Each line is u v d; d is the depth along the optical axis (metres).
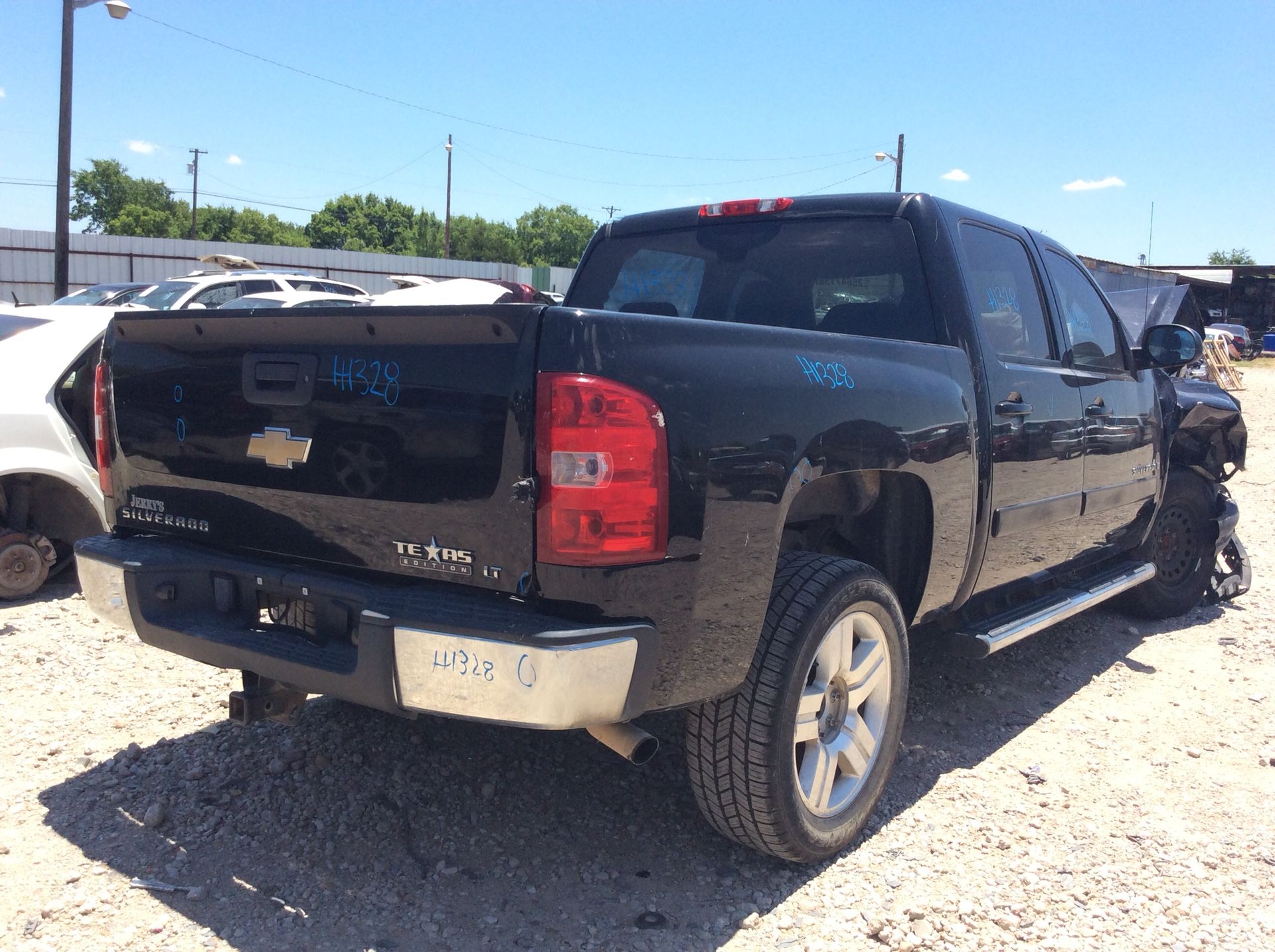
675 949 2.49
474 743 3.61
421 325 2.29
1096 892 2.83
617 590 2.20
